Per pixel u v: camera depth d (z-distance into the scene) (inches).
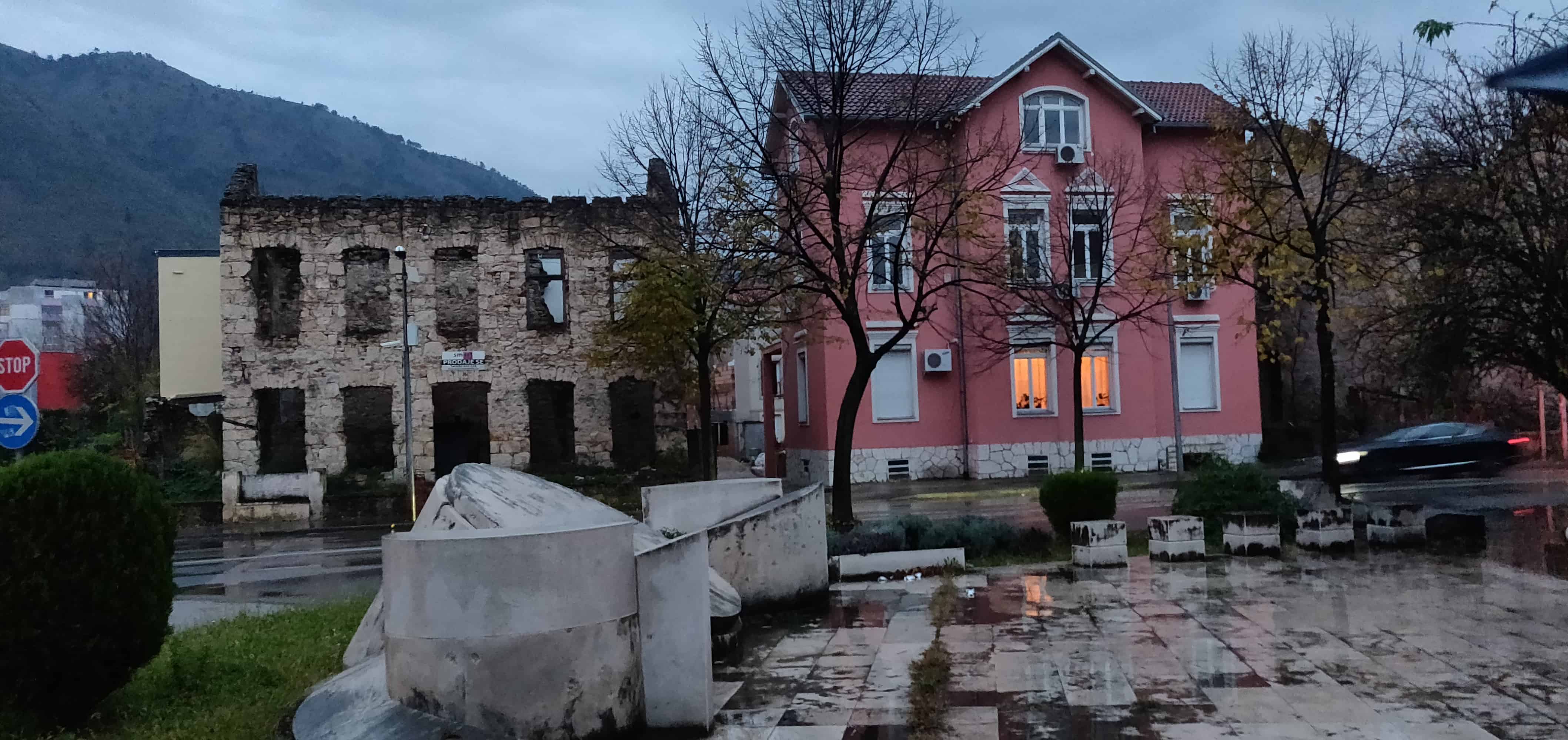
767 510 435.2
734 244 775.1
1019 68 1137.4
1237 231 730.2
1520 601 388.5
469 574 236.1
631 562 257.4
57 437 1470.2
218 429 1353.3
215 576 715.4
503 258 1213.7
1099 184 1101.7
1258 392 1258.6
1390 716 249.6
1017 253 1025.5
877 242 856.3
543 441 1293.1
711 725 259.6
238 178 1218.0
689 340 1037.8
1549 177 526.6
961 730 250.4
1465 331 559.2
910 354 1187.3
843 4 706.8
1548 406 1259.2
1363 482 987.3
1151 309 1064.8
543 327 1216.8
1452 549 525.7
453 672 234.5
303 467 1254.3
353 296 1256.2
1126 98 1178.0
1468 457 1003.3
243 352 1181.1
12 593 266.8
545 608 237.3
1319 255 679.1
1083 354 1110.4
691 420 2014.0
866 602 445.4
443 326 1219.9
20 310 3462.1
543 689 235.3
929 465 1184.8
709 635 262.4
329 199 1198.9
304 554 847.7
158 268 1395.2
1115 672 300.7
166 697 314.5
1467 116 549.6
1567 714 247.1
